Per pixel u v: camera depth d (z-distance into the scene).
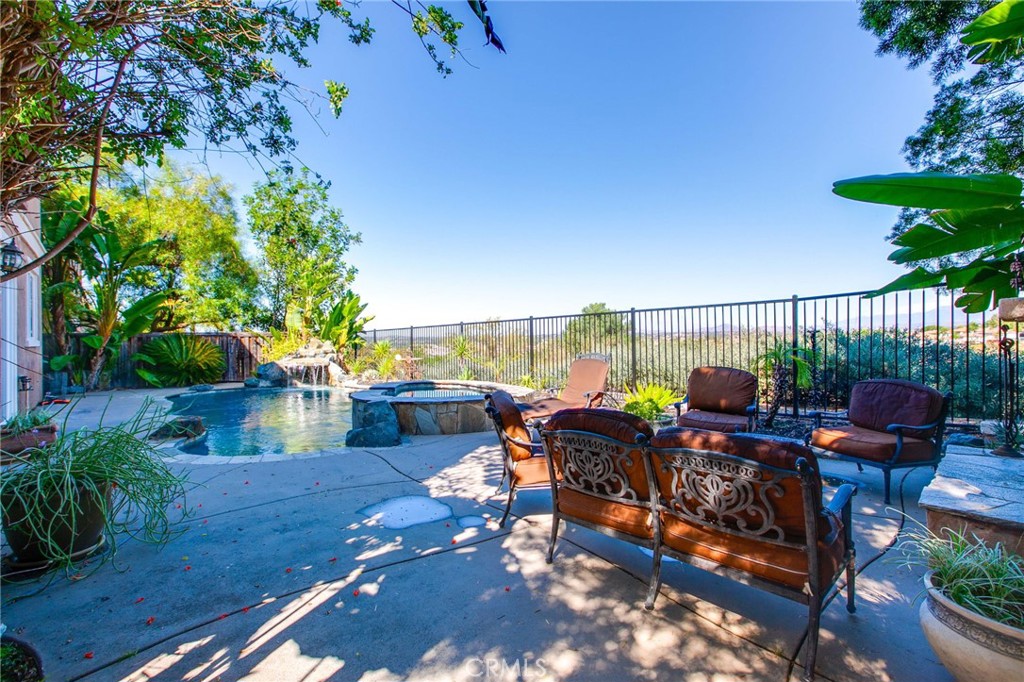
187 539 3.09
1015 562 1.74
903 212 7.29
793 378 6.38
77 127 1.92
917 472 4.69
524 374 9.98
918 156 7.30
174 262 17.80
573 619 2.18
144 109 2.15
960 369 5.74
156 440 6.30
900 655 1.89
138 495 2.83
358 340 16.62
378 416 6.34
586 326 8.78
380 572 2.64
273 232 18.48
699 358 7.18
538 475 3.35
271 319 20.38
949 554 1.78
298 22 2.32
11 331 6.71
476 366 11.34
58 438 2.78
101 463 2.70
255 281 19.86
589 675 1.79
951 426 5.24
